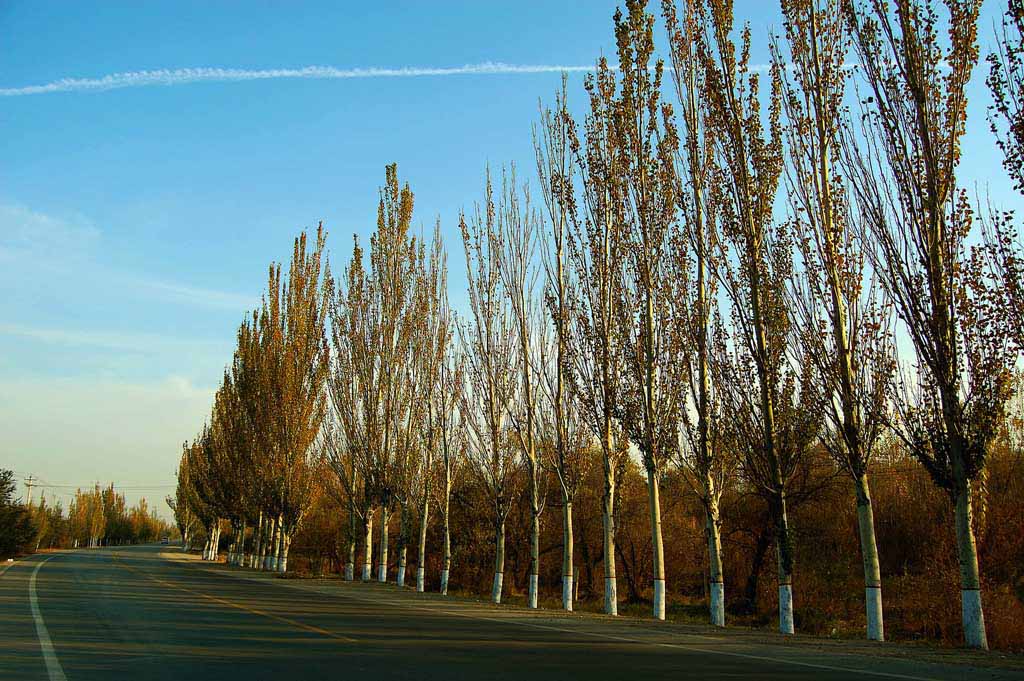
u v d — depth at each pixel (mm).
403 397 38750
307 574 48625
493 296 31734
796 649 14734
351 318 40750
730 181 20375
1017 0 15258
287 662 11922
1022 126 15273
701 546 39688
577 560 45719
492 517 40375
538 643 15023
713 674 11297
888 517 35781
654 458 22531
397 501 38781
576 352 24391
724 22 20688
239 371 57688
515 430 28453
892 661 13148
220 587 31250
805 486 32656
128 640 14289
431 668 11484
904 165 16766
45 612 19094
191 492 81688
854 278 18219
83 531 123562
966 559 15875
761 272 19844
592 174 24141
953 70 16594
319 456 49438
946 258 16344
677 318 22109
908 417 16812
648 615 31281
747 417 20141
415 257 39781
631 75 23531
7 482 57312
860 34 17453
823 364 18328
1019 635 22312
